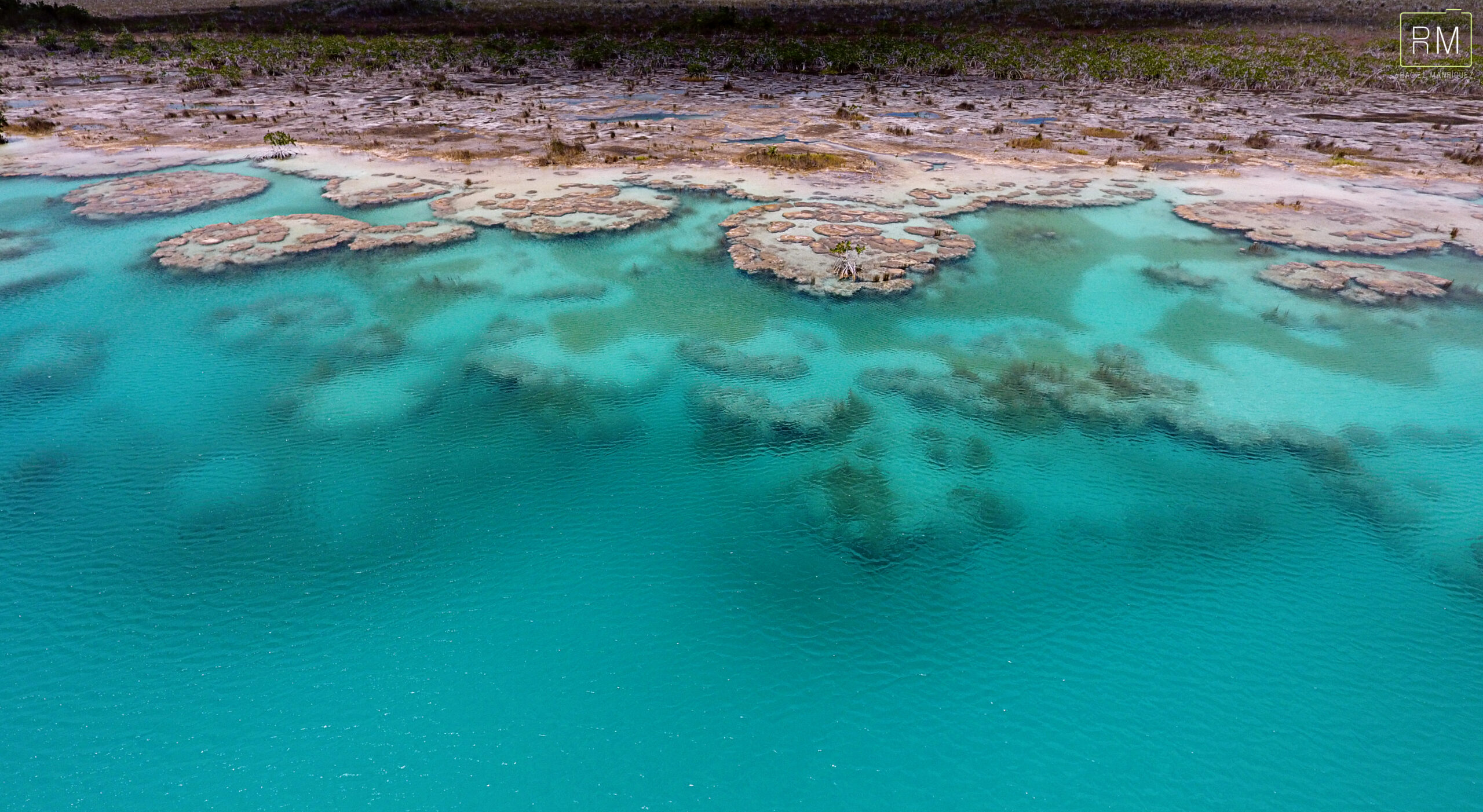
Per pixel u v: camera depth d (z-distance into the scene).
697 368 20.47
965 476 16.41
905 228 29.94
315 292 24.11
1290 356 20.86
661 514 15.30
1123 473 16.44
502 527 14.89
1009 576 13.84
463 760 10.66
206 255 26.31
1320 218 30.86
